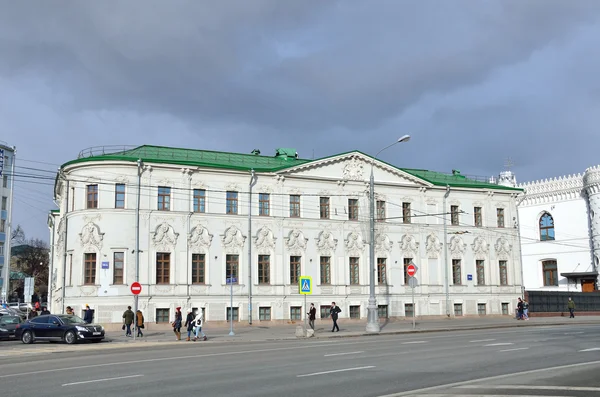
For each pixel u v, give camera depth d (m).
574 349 24.02
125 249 44.28
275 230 49.22
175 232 45.78
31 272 111.31
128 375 17.48
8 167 94.50
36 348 29.34
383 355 22.53
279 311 48.41
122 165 44.94
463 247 57.69
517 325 45.19
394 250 54.22
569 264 76.06
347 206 52.41
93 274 44.22
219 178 47.84
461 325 45.31
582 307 64.62
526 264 81.06
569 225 76.50
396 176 55.12
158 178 45.88
